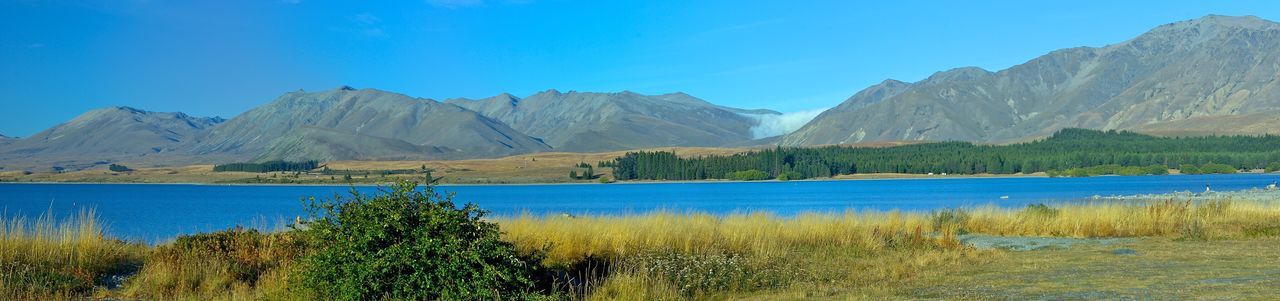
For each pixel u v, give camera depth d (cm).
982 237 2531
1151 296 1242
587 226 2072
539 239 1861
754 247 1933
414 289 1202
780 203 9456
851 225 2425
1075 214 2761
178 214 8012
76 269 1478
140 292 1397
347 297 1187
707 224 2288
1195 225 2456
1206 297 1212
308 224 1266
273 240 1630
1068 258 1850
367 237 1177
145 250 1734
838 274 1617
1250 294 1228
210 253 1552
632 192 15425
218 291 1404
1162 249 2014
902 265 1748
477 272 1207
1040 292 1329
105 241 1670
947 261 1844
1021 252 2030
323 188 19025
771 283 1520
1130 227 2577
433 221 1193
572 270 1658
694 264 1553
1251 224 2567
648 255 1634
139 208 9688
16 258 1477
